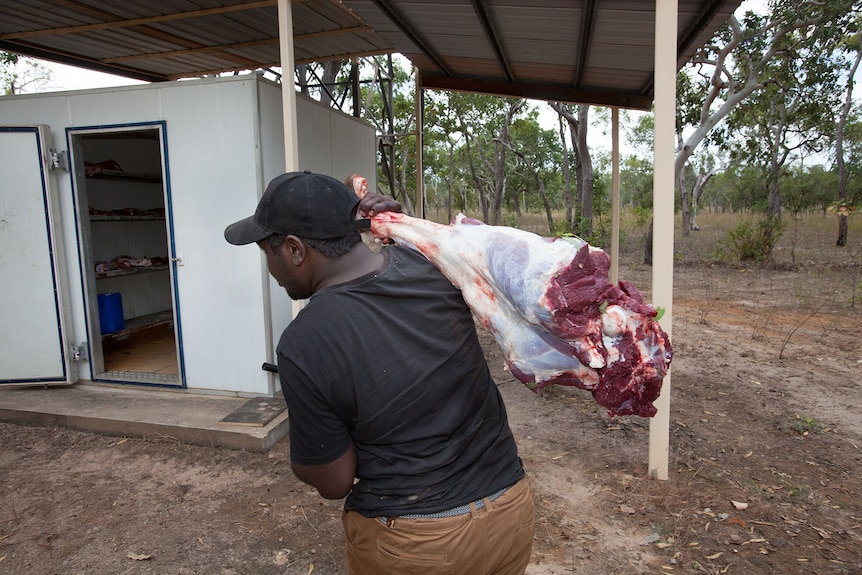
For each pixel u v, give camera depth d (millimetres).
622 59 5391
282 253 1450
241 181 4625
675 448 4195
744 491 3568
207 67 7738
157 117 4754
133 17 5562
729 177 29484
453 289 1544
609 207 20328
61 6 5168
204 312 4848
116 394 5008
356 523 1476
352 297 1380
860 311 9000
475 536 1387
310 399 1329
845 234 16219
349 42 6676
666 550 2979
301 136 5203
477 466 1439
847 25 11930
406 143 19125
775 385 5633
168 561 2934
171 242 4832
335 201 1422
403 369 1358
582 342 1406
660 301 3299
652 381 1423
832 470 3900
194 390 4973
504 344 1503
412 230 1575
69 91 4863
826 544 3039
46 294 4957
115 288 6992
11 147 4781
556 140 27844
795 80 13922
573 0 4023
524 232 1514
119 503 3488
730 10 3977
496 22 4684
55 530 3209
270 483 3721
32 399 4871
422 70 6715
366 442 1407
